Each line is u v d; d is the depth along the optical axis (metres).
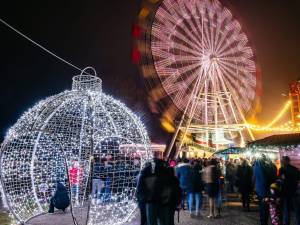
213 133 30.52
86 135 11.02
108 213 10.82
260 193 8.43
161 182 6.32
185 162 11.43
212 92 28.66
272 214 8.04
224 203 14.11
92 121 10.16
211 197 10.67
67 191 11.80
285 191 8.16
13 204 9.73
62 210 11.41
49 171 11.59
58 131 10.71
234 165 17.12
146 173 6.51
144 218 8.00
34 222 9.85
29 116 10.03
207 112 28.88
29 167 10.91
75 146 11.37
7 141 9.00
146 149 10.13
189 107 27.12
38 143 10.77
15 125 9.55
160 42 26.08
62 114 10.83
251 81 30.44
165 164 6.62
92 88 10.85
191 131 29.53
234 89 28.95
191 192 10.84
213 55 27.95
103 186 10.54
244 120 28.44
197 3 28.61
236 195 16.80
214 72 28.09
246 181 12.06
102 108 10.77
